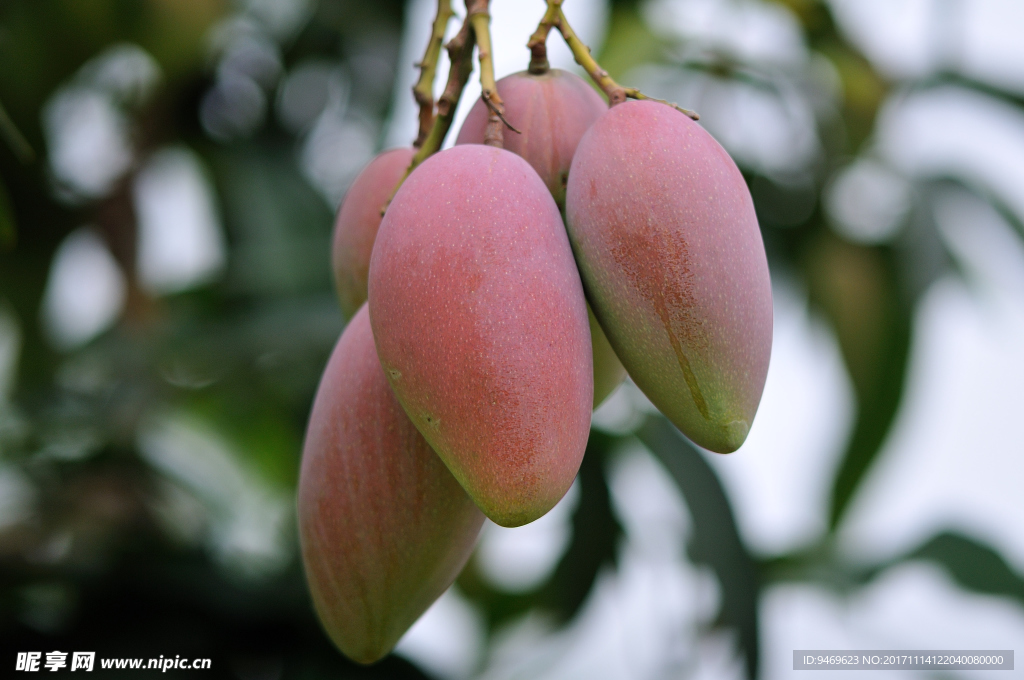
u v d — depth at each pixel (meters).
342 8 2.02
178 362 1.79
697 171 1.14
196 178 2.07
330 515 1.19
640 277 1.13
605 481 1.79
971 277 2.15
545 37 1.20
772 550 2.07
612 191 1.14
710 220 1.14
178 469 1.86
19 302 1.94
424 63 1.22
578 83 1.20
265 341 1.77
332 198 2.03
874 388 2.10
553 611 1.85
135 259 1.96
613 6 2.07
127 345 1.85
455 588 2.04
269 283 1.84
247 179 1.95
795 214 2.17
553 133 1.19
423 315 1.12
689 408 1.14
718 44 2.16
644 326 1.14
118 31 1.84
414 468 1.18
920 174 2.19
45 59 1.83
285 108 2.10
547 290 1.12
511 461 1.12
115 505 1.70
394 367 1.13
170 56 1.91
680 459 1.77
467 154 1.15
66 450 1.75
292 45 2.05
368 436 1.18
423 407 1.13
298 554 1.67
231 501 1.89
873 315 2.10
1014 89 2.14
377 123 2.04
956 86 2.17
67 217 1.94
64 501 1.69
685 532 1.81
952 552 2.00
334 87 2.09
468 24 1.19
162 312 1.94
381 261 1.14
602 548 1.80
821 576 2.00
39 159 1.87
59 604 1.57
